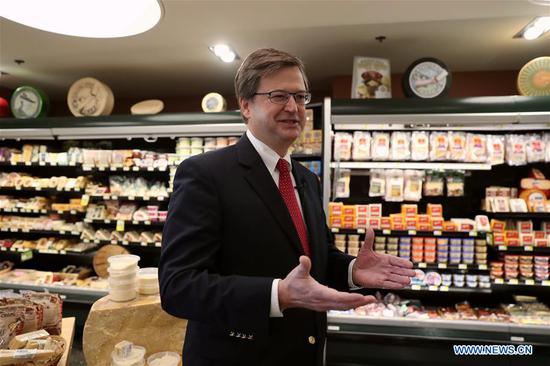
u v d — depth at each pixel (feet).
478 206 9.66
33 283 10.87
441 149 8.78
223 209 3.01
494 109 7.80
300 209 3.69
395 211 10.00
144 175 12.08
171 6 7.14
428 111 7.99
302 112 3.26
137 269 6.98
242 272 2.99
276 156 3.46
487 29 8.14
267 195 3.18
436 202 9.86
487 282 8.75
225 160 3.26
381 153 8.98
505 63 10.28
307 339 3.30
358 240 9.17
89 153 10.87
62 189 11.34
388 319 8.28
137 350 5.96
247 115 3.45
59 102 14.92
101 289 10.39
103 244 11.99
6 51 9.72
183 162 3.21
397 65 10.57
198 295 2.48
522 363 7.78
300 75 3.25
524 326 7.91
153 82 12.40
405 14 7.43
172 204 3.03
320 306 2.23
